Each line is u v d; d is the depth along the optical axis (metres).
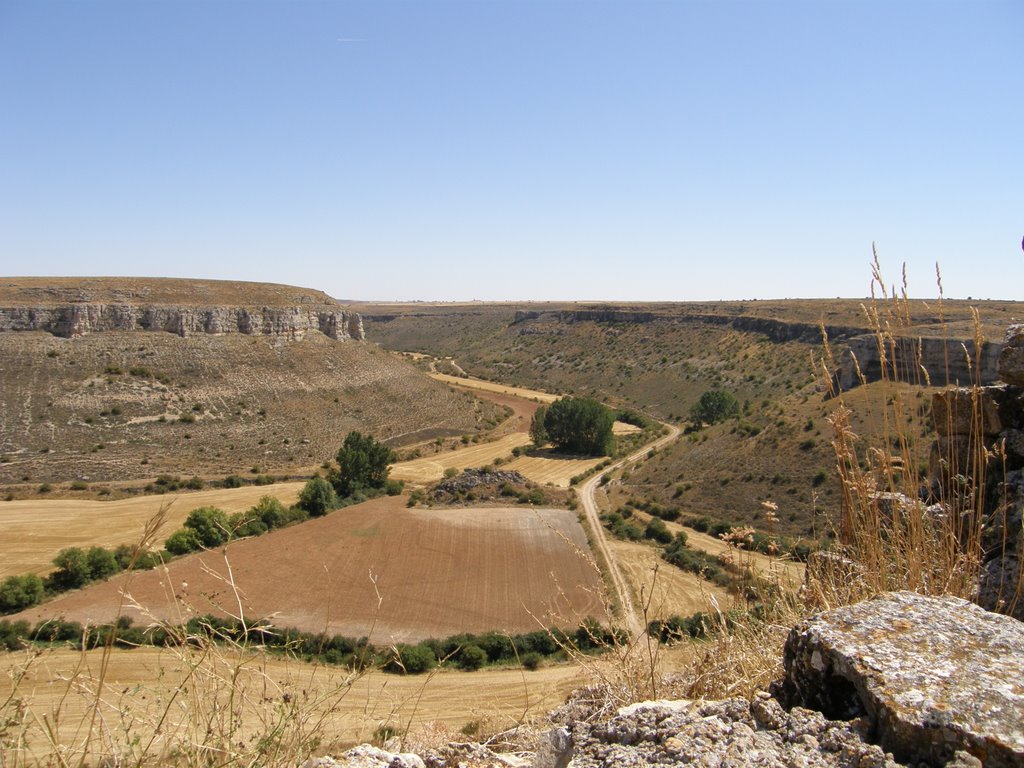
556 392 125.12
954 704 2.79
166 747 3.61
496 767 3.92
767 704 3.21
